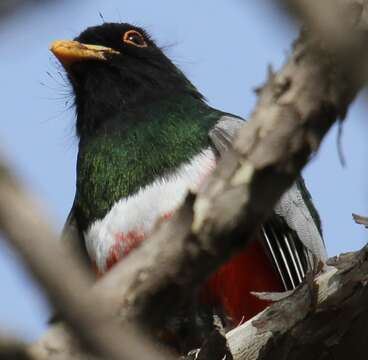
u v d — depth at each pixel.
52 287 4.61
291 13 5.18
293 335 9.41
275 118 6.39
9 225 4.53
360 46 5.75
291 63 6.48
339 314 9.28
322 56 6.30
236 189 6.31
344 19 6.07
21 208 4.56
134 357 4.76
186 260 6.30
